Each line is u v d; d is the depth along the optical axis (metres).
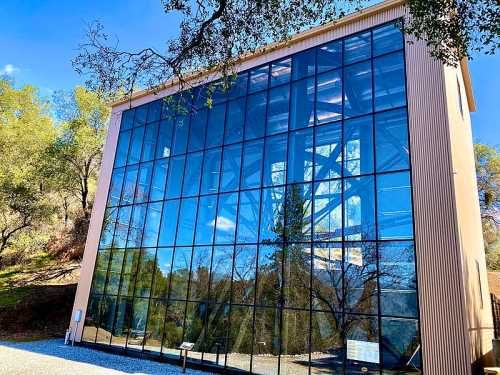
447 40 8.47
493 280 26.92
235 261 14.94
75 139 28.72
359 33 14.75
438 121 11.91
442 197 11.15
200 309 15.26
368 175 12.69
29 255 30.69
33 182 28.66
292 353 12.33
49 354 15.87
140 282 17.84
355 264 12.03
